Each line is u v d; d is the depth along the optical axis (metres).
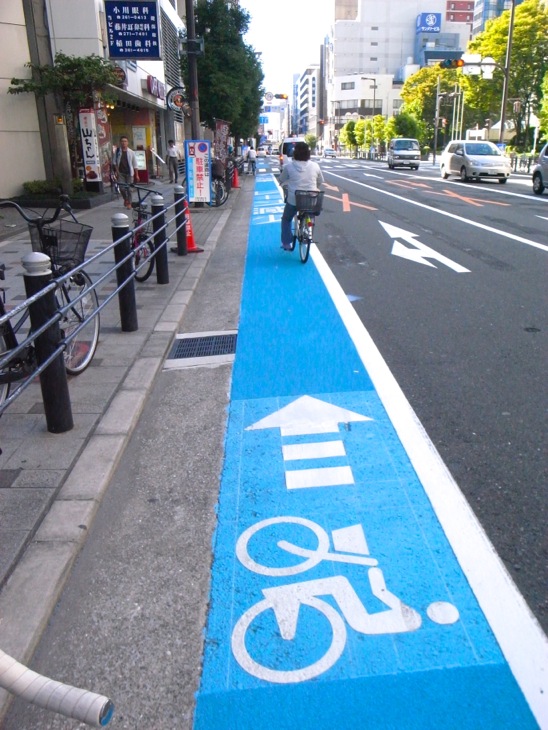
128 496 3.68
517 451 4.00
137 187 9.84
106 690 2.38
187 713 2.28
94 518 3.45
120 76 20.14
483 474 3.75
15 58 18.16
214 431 4.48
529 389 4.95
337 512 3.43
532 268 9.38
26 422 4.46
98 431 4.32
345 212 17.08
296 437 4.32
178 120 43.72
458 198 20.55
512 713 2.21
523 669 2.39
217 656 2.51
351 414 4.62
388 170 43.19
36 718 2.28
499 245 11.43
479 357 5.68
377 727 2.19
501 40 46.19
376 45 132.62
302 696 2.32
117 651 2.56
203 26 28.66
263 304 7.93
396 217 15.83
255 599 2.81
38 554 3.03
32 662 2.51
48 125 18.59
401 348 6.01
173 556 3.13
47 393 4.18
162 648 2.56
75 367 5.39
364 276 9.20
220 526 3.36
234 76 29.50
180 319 7.20
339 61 132.50
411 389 5.02
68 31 19.11
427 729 2.17
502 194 21.97
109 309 7.60
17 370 4.39
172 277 9.28
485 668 2.40
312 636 2.58
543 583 2.84
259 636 2.60
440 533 3.21
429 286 8.44
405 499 3.52
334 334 6.56
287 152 38.47
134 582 2.96
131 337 6.47
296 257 11.00
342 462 3.95
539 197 20.70
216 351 6.24
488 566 2.96
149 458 4.13
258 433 4.41
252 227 15.16
